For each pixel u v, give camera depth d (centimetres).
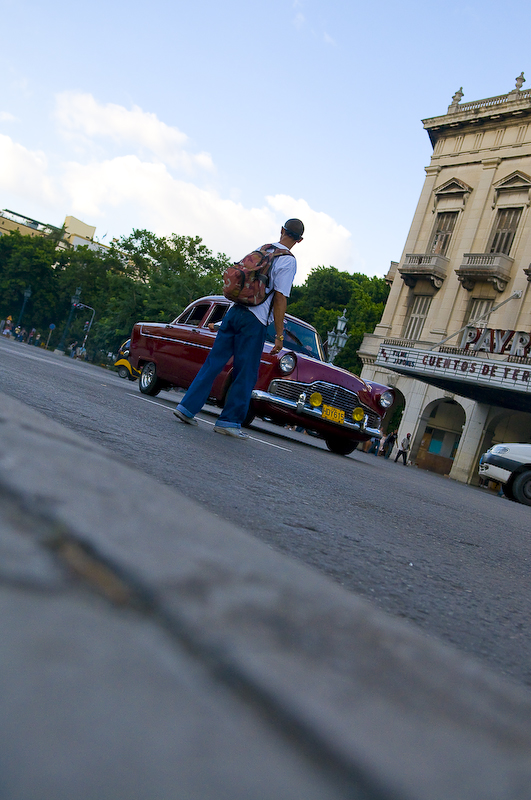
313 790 23
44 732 24
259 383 711
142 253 5047
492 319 2506
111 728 25
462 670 38
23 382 455
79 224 9500
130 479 70
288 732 27
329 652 35
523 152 2541
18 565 38
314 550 176
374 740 26
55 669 28
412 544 244
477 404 2528
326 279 5638
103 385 752
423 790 23
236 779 23
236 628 35
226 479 261
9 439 73
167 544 47
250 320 463
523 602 196
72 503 51
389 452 2641
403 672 35
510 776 25
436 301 2723
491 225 2589
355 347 4022
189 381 768
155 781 22
